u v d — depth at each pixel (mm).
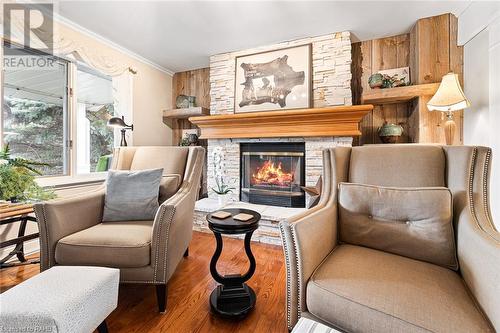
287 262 1021
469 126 2348
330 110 2576
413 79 2711
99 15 2432
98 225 1590
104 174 2971
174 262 1480
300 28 2721
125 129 3023
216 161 3297
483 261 801
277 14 2447
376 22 2605
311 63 2916
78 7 2291
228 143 3289
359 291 847
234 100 3295
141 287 1651
